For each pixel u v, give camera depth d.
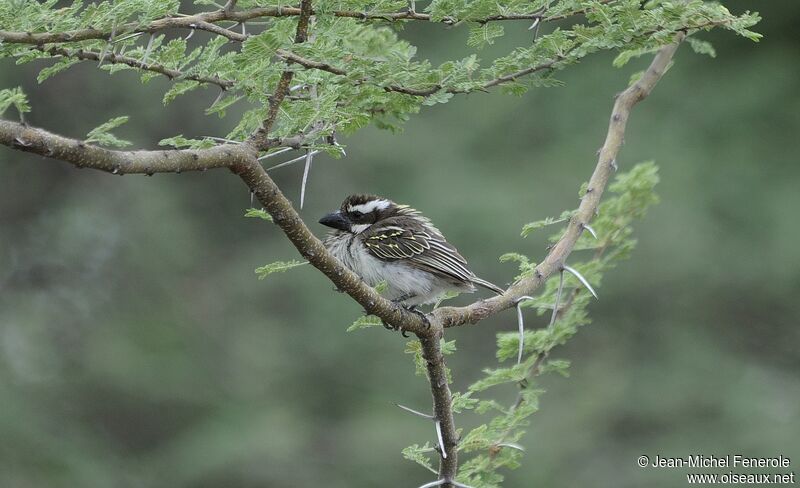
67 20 4.80
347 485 16.67
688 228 17.84
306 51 5.02
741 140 18.64
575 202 17.67
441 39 17.94
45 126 17.81
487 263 17.30
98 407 17.80
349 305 18.34
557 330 7.21
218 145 4.94
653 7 5.79
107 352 17.88
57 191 19.27
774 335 18.03
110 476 16.94
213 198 19.45
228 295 18.61
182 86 5.25
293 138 5.25
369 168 18.56
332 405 17.80
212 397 17.75
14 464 16.48
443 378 6.11
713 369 17.61
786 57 19.08
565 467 16.62
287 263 5.38
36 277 18.84
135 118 17.83
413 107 6.04
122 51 5.15
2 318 18.41
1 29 4.75
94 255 19.03
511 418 6.64
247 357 18.00
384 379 17.89
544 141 18.86
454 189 17.88
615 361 17.61
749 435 16.88
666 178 18.28
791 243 17.72
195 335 18.19
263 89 5.22
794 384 17.69
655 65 7.42
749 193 18.17
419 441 17.02
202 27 5.12
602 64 19.17
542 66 5.64
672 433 17.17
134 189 19.16
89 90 17.83
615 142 7.21
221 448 16.88
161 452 17.38
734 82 18.94
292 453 16.98
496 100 18.98
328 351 18.03
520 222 17.42
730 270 17.81
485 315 6.29
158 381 17.61
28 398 17.38
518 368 6.93
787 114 18.66
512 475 16.48
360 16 5.32
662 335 17.95
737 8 19.08
